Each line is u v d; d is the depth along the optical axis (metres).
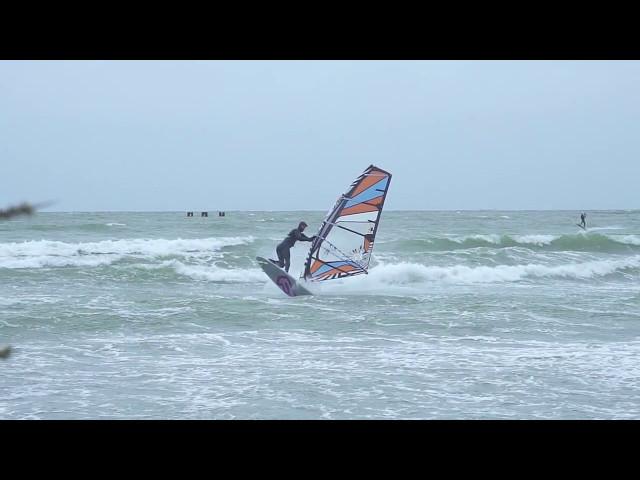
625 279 79.88
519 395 30.45
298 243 96.38
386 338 42.62
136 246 91.44
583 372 34.50
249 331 44.44
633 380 33.03
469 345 40.78
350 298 58.62
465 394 30.53
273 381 32.31
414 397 30.02
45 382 32.06
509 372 34.31
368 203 59.84
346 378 32.94
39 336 42.19
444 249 105.88
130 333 43.38
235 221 161.12
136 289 64.62
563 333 44.50
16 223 133.62
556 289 68.94
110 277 70.50
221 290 65.31
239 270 74.50
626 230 156.50
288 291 60.19
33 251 85.75
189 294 60.59
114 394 30.22
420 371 34.47
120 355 37.72
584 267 80.75
